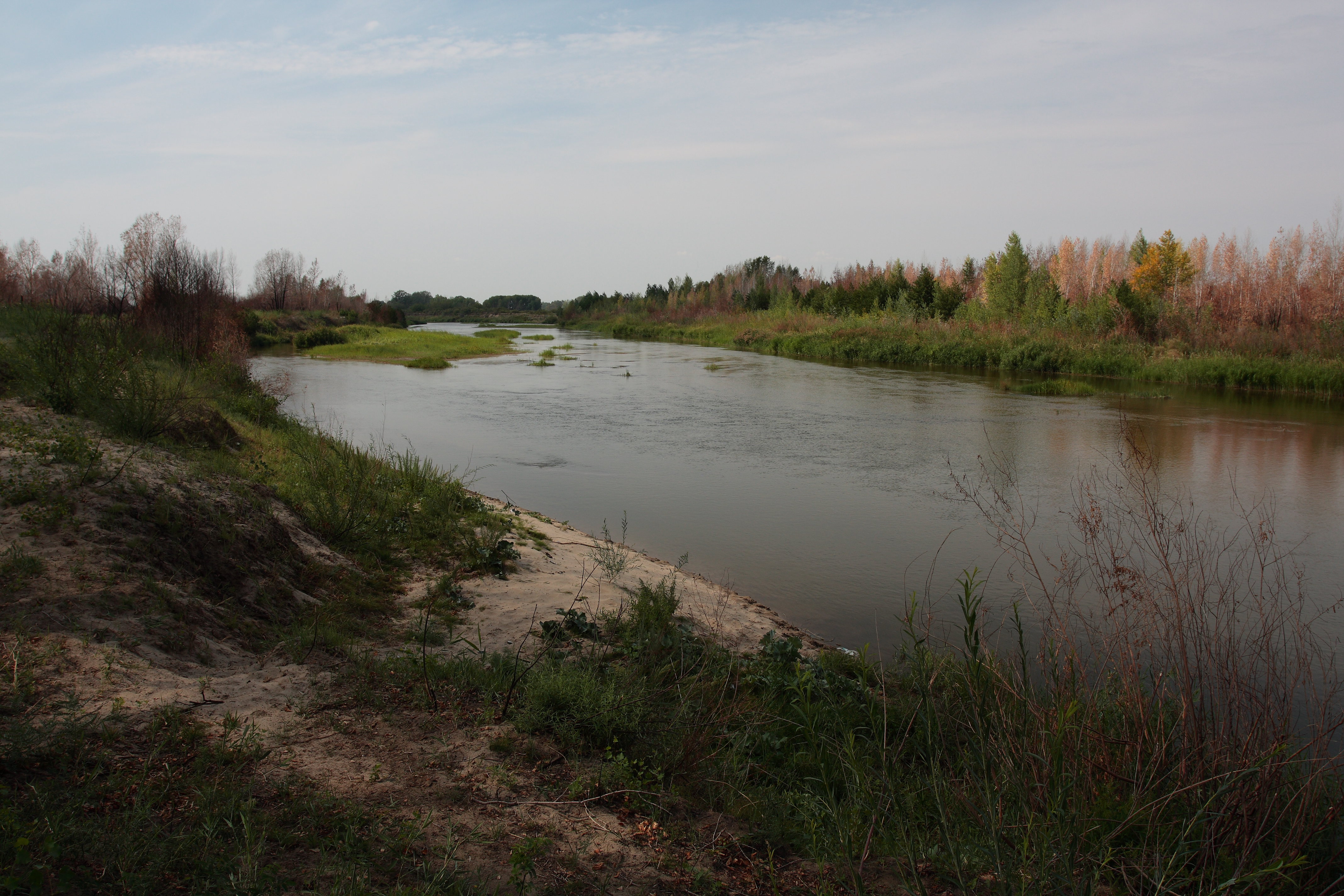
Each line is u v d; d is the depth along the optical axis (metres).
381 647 5.54
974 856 3.33
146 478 6.63
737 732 4.78
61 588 4.75
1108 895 3.17
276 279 72.31
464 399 25.06
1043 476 13.96
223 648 4.92
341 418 20.53
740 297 88.12
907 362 40.16
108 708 3.70
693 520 11.19
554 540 9.29
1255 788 3.53
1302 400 24.92
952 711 4.68
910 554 9.67
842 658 6.23
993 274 58.03
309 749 3.78
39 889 2.26
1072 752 3.86
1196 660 4.38
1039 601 7.83
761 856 3.45
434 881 2.78
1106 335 38.00
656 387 29.02
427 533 8.52
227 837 2.91
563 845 3.29
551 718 4.43
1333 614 7.48
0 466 6.28
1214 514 11.38
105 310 23.28
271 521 6.96
